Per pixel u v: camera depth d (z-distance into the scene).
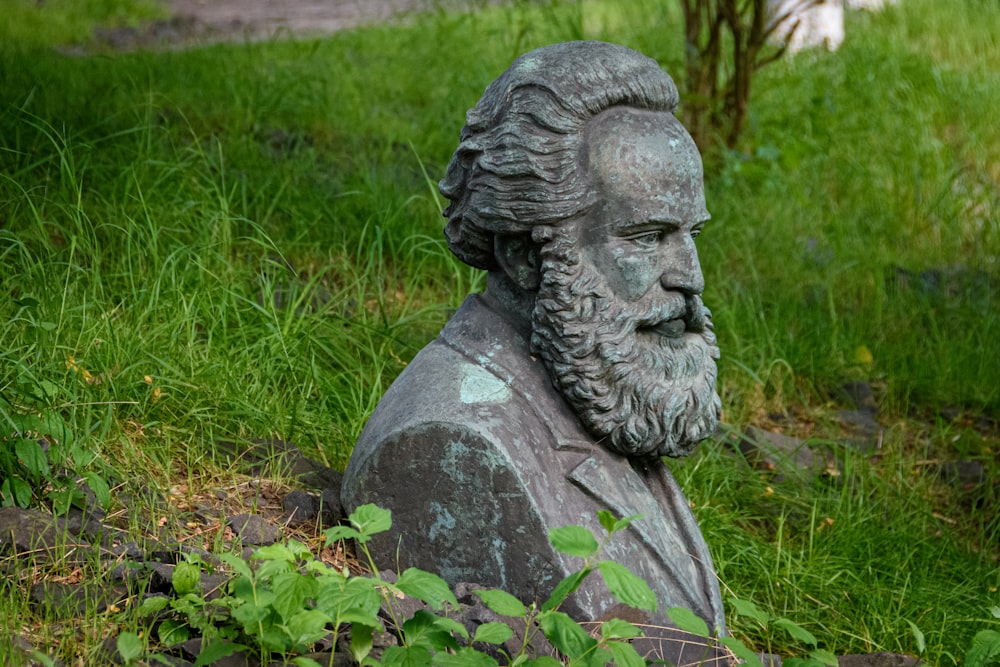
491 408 3.59
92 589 3.47
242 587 3.08
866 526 5.48
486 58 10.67
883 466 6.29
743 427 6.42
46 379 4.34
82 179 6.25
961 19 13.36
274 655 3.28
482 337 3.78
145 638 3.22
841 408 6.91
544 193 3.55
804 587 5.05
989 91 11.14
